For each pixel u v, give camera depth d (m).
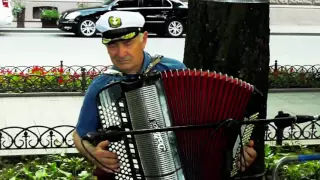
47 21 20.98
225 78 2.55
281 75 11.44
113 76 2.87
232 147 2.57
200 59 3.89
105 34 2.80
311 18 26.20
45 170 5.22
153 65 2.89
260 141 3.94
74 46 16.03
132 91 2.53
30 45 16.05
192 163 2.57
